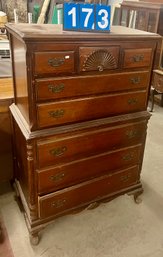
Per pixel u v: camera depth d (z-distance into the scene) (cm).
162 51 313
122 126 152
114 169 164
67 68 121
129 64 138
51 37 111
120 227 167
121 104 147
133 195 190
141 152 171
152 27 327
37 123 126
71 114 133
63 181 146
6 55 240
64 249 151
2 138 173
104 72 132
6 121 169
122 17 378
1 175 185
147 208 184
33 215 146
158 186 207
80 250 150
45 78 118
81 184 154
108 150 155
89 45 121
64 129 133
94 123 141
